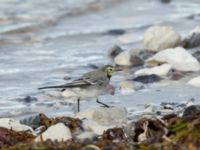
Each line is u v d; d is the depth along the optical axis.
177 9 25.42
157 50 18.17
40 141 9.17
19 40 20.33
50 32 21.55
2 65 17.02
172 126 9.45
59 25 22.61
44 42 20.14
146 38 18.34
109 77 12.65
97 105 12.94
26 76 15.79
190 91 13.83
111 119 11.00
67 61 17.53
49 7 24.48
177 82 14.72
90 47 19.36
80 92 12.33
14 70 16.45
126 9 25.42
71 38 20.66
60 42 20.09
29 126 10.98
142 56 17.66
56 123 10.62
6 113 12.66
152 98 13.33
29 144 8.99
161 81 14.78
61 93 13.90
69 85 12.34
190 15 23.94
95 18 23.83
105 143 9.15
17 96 13.90
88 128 10.44
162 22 22.67
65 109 12.90
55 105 13.18
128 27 22.17
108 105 12.80
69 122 10.59
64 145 8.94
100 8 25.31
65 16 23.66
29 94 14.05
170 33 18.30
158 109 12.16
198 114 10.29
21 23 22.19
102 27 22.31
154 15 24.27
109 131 9.83
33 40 20.39
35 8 24.05
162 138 9.05
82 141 9.32
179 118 9.74
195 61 16.00
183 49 16.47
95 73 12.48
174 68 15.80
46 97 13.75
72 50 18.97
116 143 9.18
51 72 16.22
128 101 13.14
